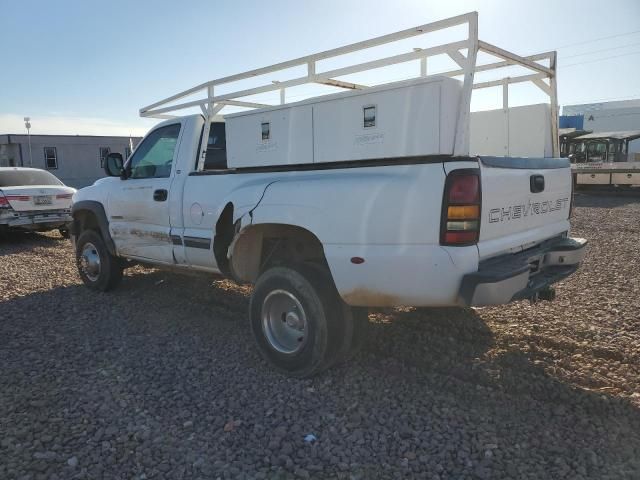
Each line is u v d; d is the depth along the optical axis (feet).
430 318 17.29
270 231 14.33
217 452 10.25
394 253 11.48
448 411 11.57
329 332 12.97
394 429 10.96
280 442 10.55
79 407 12.04
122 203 19.66
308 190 12.67
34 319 18.66
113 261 21.54
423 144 11.24
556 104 16.37
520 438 10.50
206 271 16.94
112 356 15.10
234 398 12.44
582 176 71.97
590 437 10.46
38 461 9.92
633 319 17.17
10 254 33.27
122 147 129.59
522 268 11.60
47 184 39.93
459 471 9.55
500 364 13.83
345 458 10.00
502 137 17.89
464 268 11.05
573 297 20.01
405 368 13.76
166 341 16.25
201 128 17.49
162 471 9.67
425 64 16.74
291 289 13.15
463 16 11.44
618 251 29.50
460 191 10.91
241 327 17.38
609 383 12.66
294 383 13.20
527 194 13.25
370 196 11.66
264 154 14.26
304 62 14.76
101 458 10.06
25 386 13.12
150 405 12.14
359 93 12.12
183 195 16.79
